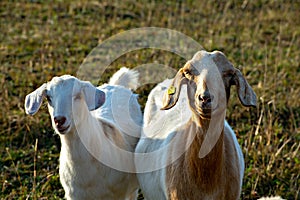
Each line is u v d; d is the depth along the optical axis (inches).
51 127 301.0
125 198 225.3
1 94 333.1
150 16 462.3
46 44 414.9
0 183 260.5
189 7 504.4
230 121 314.7
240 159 197.0
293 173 266.5
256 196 253.6
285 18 487.2
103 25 456.8
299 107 328.2
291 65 392.8
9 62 386.0
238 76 170.1
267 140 281.4
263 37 449.4
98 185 211.3
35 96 195.3
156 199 196.4
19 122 300.2
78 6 493.0
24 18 471.8
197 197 177.5
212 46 418.6
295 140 296.5
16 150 286.0
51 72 364.8
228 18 483.5
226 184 182.4
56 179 263.9
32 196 243.3
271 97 325.4
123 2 506.0
